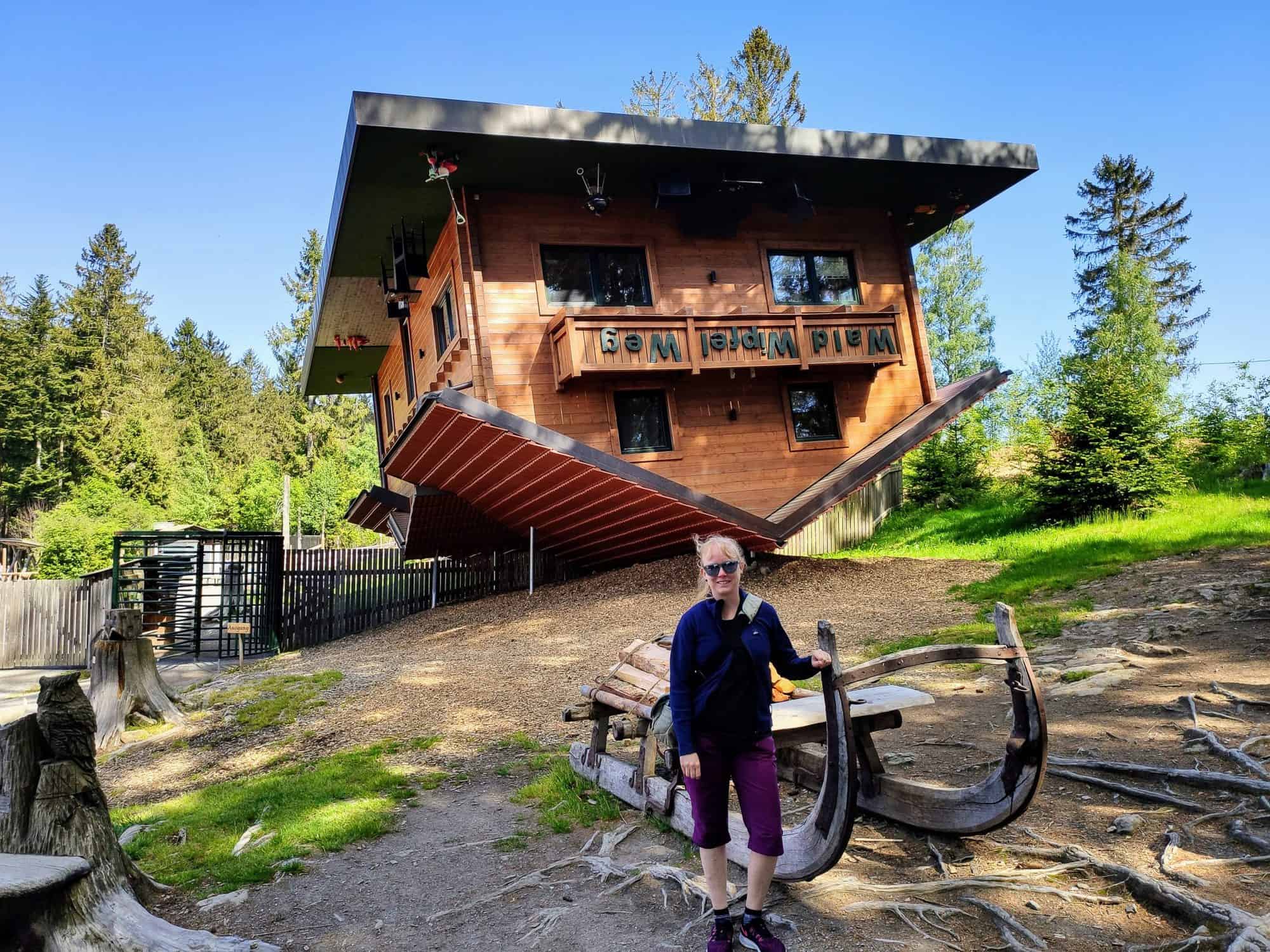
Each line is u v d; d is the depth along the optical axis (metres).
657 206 15.22
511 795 5.93
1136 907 3.58
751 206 16.30
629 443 15.58
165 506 52.47
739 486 16.11
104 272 71.00
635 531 15.64
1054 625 8.89
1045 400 20.08
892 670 3.63
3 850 4.09
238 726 9.29
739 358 15.24
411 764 7.01
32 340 62.38
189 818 6.09
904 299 17.91
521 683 9.37
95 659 9.87
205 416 80.38
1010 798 3.82
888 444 15.91
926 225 18.92
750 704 3.47
